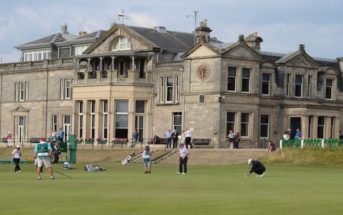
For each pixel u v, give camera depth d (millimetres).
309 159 76438
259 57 100000
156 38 106625
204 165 76438
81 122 108688
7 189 40656
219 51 96188
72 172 61750
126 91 103000
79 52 126062
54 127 117500
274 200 33531
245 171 63562
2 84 126625
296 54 104625
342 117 106562
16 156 63250
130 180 49094
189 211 29250
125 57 105125
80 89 108000
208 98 97375
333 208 30281
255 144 99188
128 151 91250
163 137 102562
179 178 51781
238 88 97938
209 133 97062
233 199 34031
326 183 46406
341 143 80312
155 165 78125
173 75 101875
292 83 104250
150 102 104188
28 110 121938
